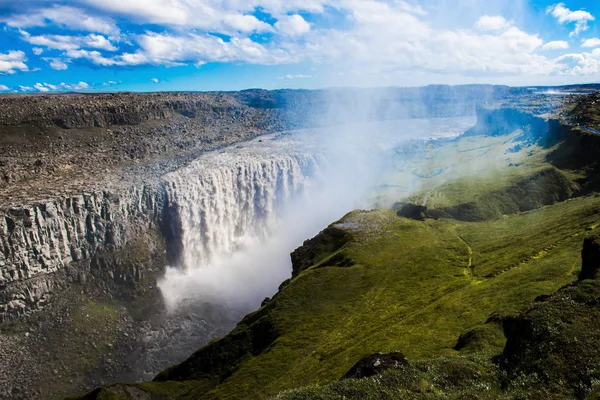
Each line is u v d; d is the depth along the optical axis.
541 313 44.03
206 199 198.62
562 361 37.66
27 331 134.00
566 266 77.88
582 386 34.69
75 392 121.69
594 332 39.44
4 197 149.12
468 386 39.34
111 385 88.31
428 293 92.06
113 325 146.62
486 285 83.88
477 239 123.19
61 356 131.25
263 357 82.44
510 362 42.28
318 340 83.25
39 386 121.19
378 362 42.62
